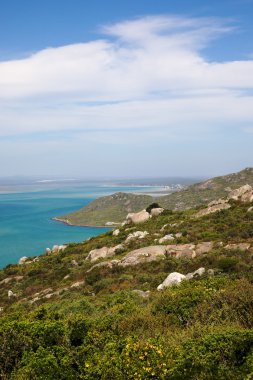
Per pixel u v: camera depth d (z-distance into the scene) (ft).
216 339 23.56
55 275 152.15
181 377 21.80
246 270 83.97
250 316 29.55
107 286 103.35
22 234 462.60
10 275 184.65
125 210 625.00
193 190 569.64
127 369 23.41
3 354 29.32
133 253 134.21
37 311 42.96
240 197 195.52
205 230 151.74
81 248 203.00
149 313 37.17
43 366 25.58
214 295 35.40
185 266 106.93
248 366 21.20
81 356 27.78
